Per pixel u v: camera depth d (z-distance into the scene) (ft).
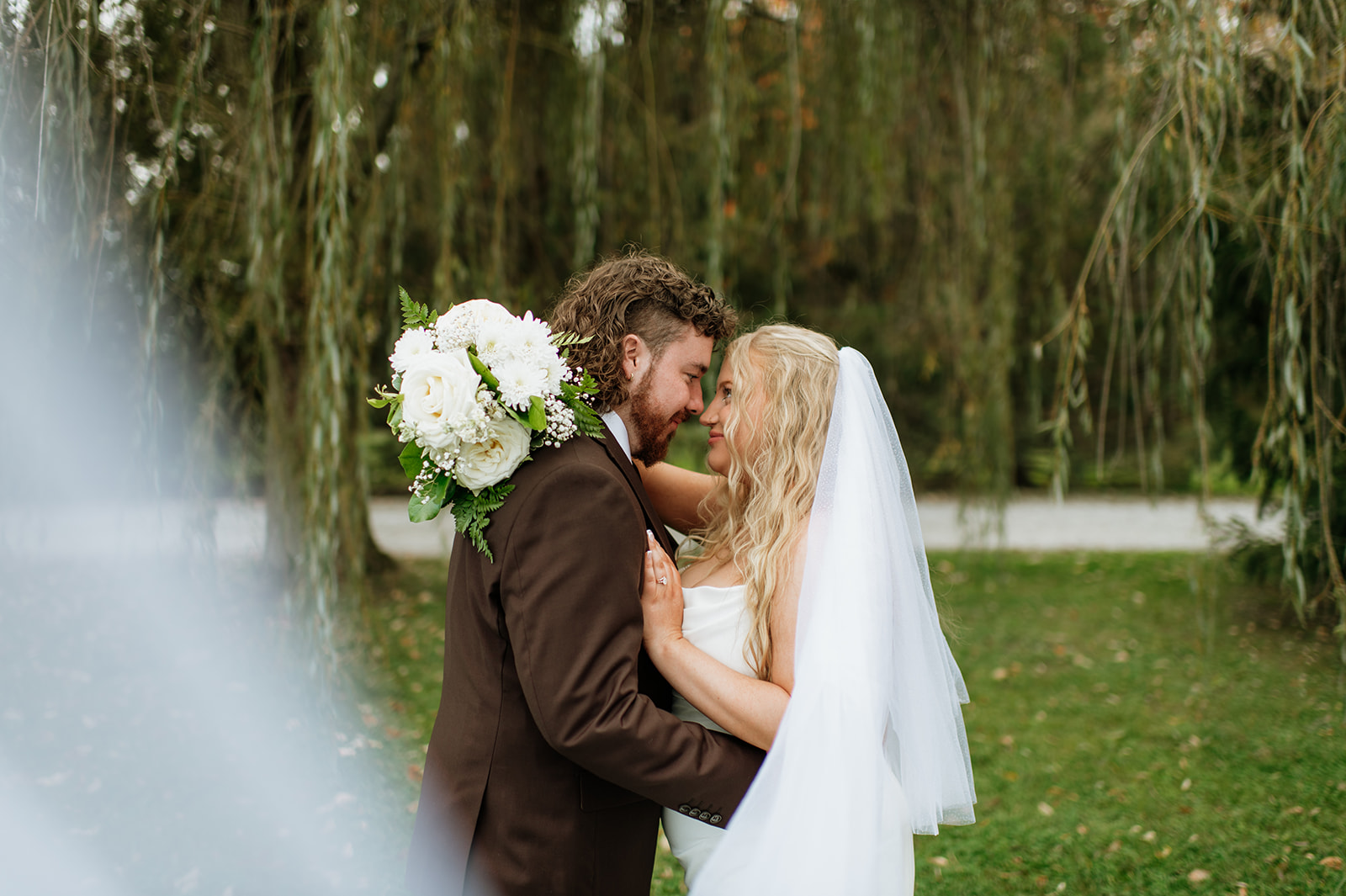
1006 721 14.15
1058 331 11.24
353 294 11.91
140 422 9.70
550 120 17.71
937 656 5.59
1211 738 12.89
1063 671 16.63
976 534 25.53
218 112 11.20
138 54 9.75
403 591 23.25
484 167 18.76
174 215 12.73
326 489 10.21
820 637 4.70
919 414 38.86
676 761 4.32
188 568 12.09
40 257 9.10
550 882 4.57
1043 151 18.71
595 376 5.13
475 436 4.40
